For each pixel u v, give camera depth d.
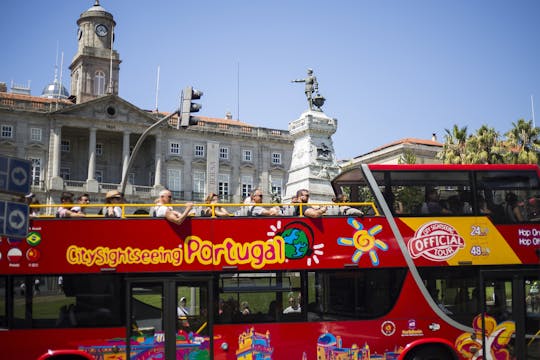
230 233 11.08
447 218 11.70
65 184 72.75
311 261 11.19
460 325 11.43
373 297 11.28
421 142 80.81
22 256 10.63
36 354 10.40
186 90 19.77
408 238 11.52
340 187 13.21
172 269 10.84
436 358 11.46
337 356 11.01
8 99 72.06
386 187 11.75
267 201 85.56
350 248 11.32
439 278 11.52
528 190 12.01
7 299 10.48
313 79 27.11
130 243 10.84
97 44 89.50
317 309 11.08
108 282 10.73
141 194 77.62
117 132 77.94
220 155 84.81
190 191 82.12
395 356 11.20
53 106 74.44
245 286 10.96
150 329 10.66
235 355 10.75
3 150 71.56
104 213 11.80
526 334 11.57
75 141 78.12
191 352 10.67
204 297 10.88
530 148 41.22
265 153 87.62
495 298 11.65
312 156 26.20
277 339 10.89
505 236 11.77
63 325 10.52
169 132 81.69
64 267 10.66
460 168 11.97
